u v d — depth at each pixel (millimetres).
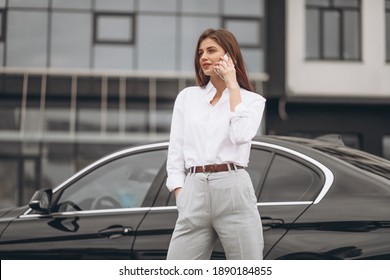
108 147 19406
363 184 4691
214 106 4348
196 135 4332
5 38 19297
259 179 4914
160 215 5055
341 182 4730
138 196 5273
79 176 5535
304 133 21062
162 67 19469
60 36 19375
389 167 4992
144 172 5328
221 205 4254
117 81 19484
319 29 20734
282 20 20359
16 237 5371
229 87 4246
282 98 20359
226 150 4262
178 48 19516
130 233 5066
